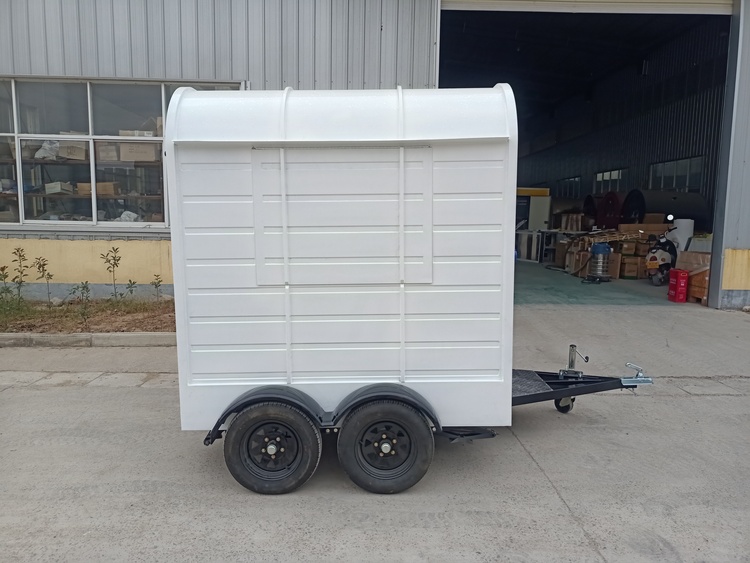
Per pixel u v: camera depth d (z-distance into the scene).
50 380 5.73
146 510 3.29
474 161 3.32
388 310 3.47
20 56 8.59
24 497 3.43
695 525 3.17
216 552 2.89
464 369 3.52
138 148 8.98
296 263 3.42
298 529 3.11
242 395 3.53
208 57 8.60
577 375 4.67
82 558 2.83
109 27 8.54
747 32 8.77
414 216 3.38
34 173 9.02
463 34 14.51
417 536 3.04
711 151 13.11
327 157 3.34
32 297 8.97
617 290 11.30
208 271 3.42
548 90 21.59
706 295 9.57
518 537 3.04
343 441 3.43
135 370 6.06
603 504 3.39
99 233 8.94
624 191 17.47
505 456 4.05
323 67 8.63
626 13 9.15
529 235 18.08
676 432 4.50
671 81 14.95
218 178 3.34
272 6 8.50
